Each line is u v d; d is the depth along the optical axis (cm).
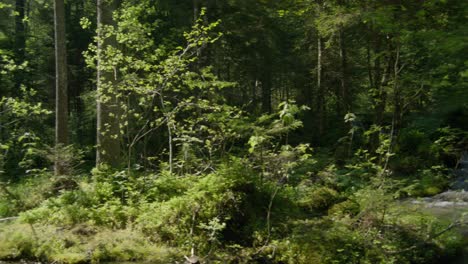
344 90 1956
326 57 1966
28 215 776
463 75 395
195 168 940
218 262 639
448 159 1449
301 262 627
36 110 1002
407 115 1404
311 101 2325
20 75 1903
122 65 1096
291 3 926
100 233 724
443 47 395
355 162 1333
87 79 2369
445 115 418
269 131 723
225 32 1648
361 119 1861
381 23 502
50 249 677
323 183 1078
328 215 812
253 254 660
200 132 959
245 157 824
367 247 658
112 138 1034
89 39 2311
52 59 2164
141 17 1617
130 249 675
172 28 1620
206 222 718
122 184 869
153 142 1499
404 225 736
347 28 1405
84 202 826
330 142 1959
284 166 787
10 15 1994
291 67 2095
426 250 688
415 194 1212
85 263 645
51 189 923
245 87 2164
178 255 666
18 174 1462
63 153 987
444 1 430
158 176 912
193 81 977
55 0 1162
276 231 701
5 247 677
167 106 1088
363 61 2116
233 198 732
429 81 443
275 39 1916
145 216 750
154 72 1053
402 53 746
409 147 1502
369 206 707
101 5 1052
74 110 2477
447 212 988
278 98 3112
